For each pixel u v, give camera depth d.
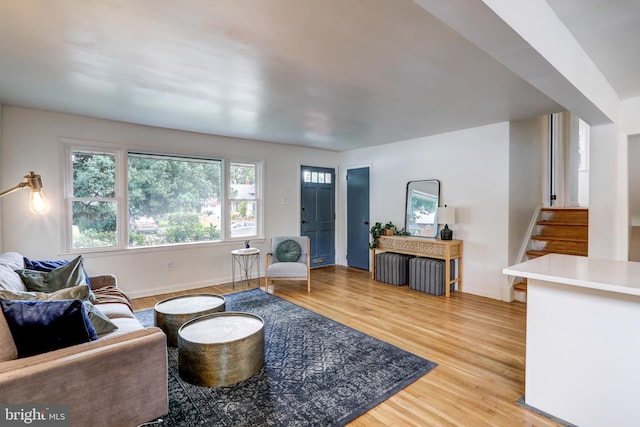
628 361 1.66
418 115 3.77
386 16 1.74
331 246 6.47
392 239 5.07
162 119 3.95
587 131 6.23
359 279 5.36
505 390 2.17
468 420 1.87
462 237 4.59
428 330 3.18
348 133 4.77
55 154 3.66
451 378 2.31
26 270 2.54
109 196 4.08
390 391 2.15
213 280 4.93
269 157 5.51
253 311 3.75
